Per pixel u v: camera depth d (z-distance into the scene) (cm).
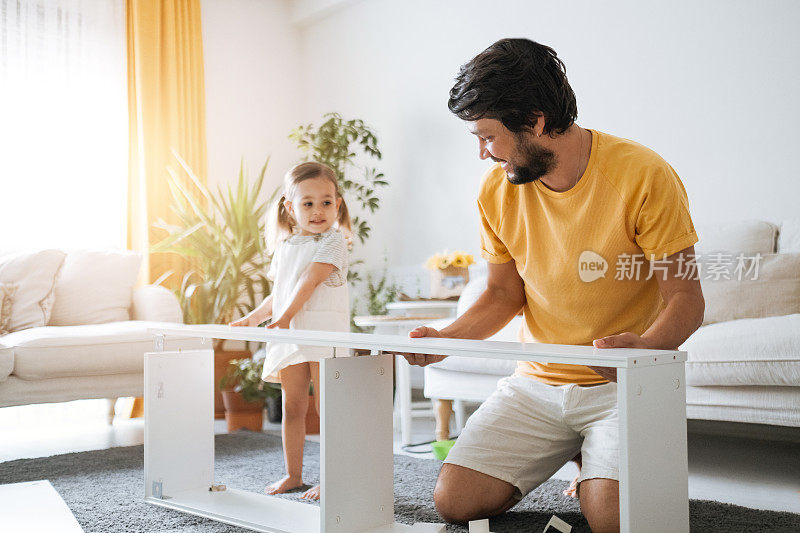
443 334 161
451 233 423
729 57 319
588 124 368
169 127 446
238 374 343
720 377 225
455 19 425
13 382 282
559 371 166
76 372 291
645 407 112
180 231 411
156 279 437
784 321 226
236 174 495
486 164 407
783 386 218
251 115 503
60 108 423
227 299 393
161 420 195
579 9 370
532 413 165
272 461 260
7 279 334
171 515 180
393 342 135
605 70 361
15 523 172
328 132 448
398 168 454
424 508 187
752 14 312
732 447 280
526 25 392
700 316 144
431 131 436
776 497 202
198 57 465
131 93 443
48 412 396
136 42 438
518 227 167
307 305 219
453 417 377
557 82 143
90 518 178
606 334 160
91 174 432
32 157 413
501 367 276
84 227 430
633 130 351
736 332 227
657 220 147
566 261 158
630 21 352
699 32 329
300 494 208
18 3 409
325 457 143
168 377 197
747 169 314
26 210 411
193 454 203
